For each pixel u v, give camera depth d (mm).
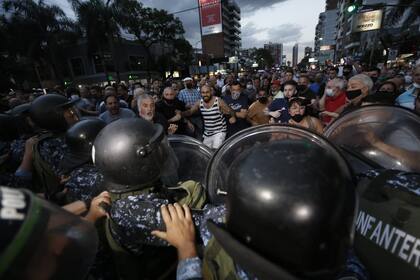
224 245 525
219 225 604
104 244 1130
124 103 4730
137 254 949
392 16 18141
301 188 463
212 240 718
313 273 487
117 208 900
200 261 765
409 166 1183
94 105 6051
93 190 1232
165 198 982
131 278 958
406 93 2867
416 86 2715
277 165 499
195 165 1684
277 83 5969
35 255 450
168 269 1073
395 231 683
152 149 931
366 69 8055
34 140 1721
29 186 1730
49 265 484
